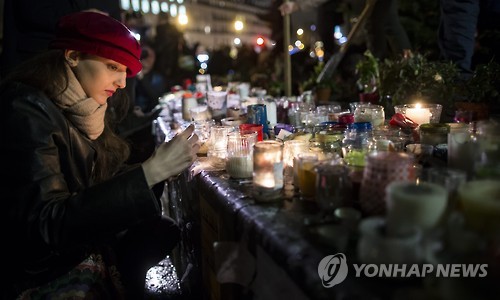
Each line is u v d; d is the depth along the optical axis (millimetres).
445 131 2051
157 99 6332
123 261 2295
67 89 1897
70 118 1970
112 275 2062
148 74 7094
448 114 2850
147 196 1696
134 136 4957
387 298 991
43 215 1618
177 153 1789
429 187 1200
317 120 2740
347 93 4371
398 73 3209
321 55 6582
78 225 1633
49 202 1642
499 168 1321
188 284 2531
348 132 2150
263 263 1396
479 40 4234
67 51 1868
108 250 2084
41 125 1713
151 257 2357
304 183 1558
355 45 5988
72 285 1854
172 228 2432
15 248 1713
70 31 1854
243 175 1865
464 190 1172
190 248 2529
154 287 2869
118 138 2449
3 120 1680
